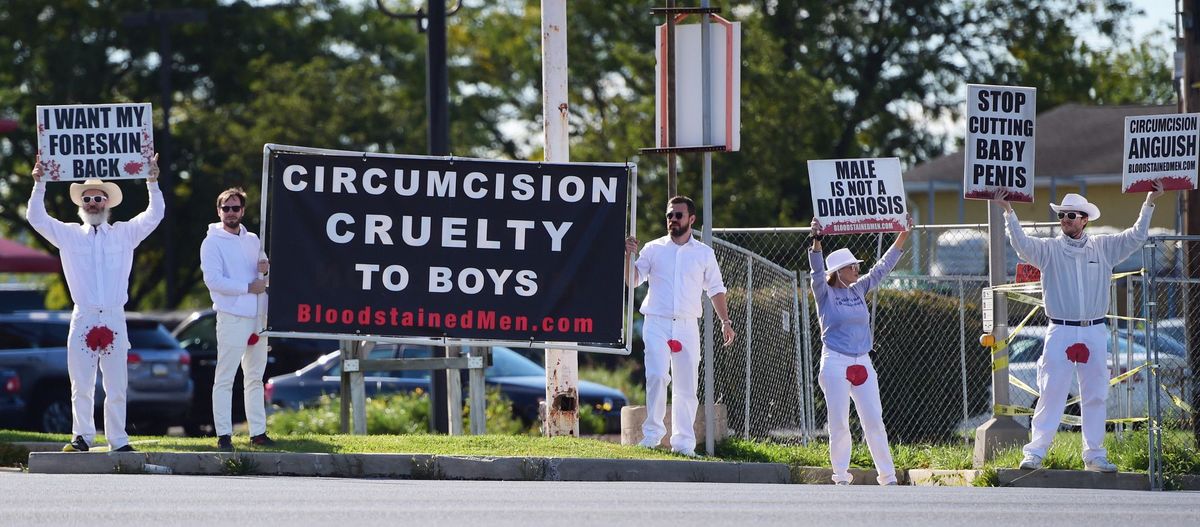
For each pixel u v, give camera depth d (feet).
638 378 327.47
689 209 140.36
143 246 486.79
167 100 404.16
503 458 127.75
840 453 132.46
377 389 229.66
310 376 231.30
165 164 411.13
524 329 145.69
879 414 132.16
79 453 126.52
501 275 146.00
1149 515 89.56
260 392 135.03
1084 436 134.00
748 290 160.76
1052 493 108.88
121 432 130.21
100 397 215.10
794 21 451.53
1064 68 483.92
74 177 130.52
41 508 87.25
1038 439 134.41
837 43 467.52
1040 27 474.90
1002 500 99.55
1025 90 135.03
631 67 382.63
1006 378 149.59
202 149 473.67
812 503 94.94
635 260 146.41
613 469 128.88
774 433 166.91
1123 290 216.95
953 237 255.50
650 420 141.79
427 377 230.68
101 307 129.49
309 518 82.89
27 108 483.10
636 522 82.17
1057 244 132.36
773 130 346.33
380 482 112.78
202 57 511.40
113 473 124.57
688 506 91.50
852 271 133.08
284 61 512.63
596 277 146.30
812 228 136.36
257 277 134.31
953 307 186.80
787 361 166.81
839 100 460.14
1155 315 135.54
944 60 481.05
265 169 144.25
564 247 146.41
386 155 146.20
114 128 131.23
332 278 144.66
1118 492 113.60
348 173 145.69
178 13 401.08
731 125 146.72
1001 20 481.05
